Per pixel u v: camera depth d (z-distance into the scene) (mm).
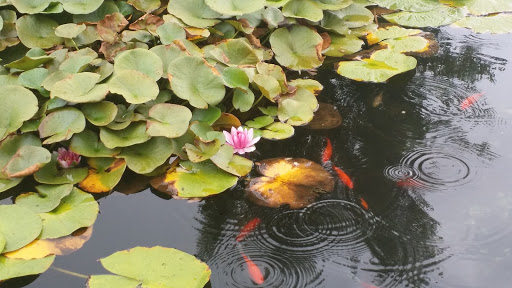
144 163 2213
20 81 2381
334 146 2469
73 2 2879
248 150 2357
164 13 3197
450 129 2578
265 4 3172
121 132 2295
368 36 3520
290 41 3168
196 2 2990
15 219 1923
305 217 2053
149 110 2316
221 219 2055
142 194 2176
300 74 3086
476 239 1942
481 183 2217
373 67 3088
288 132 2531
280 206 2107
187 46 2725
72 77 2307
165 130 2248
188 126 2379
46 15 2881
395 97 2855
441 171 2289
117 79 2320
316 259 1866
